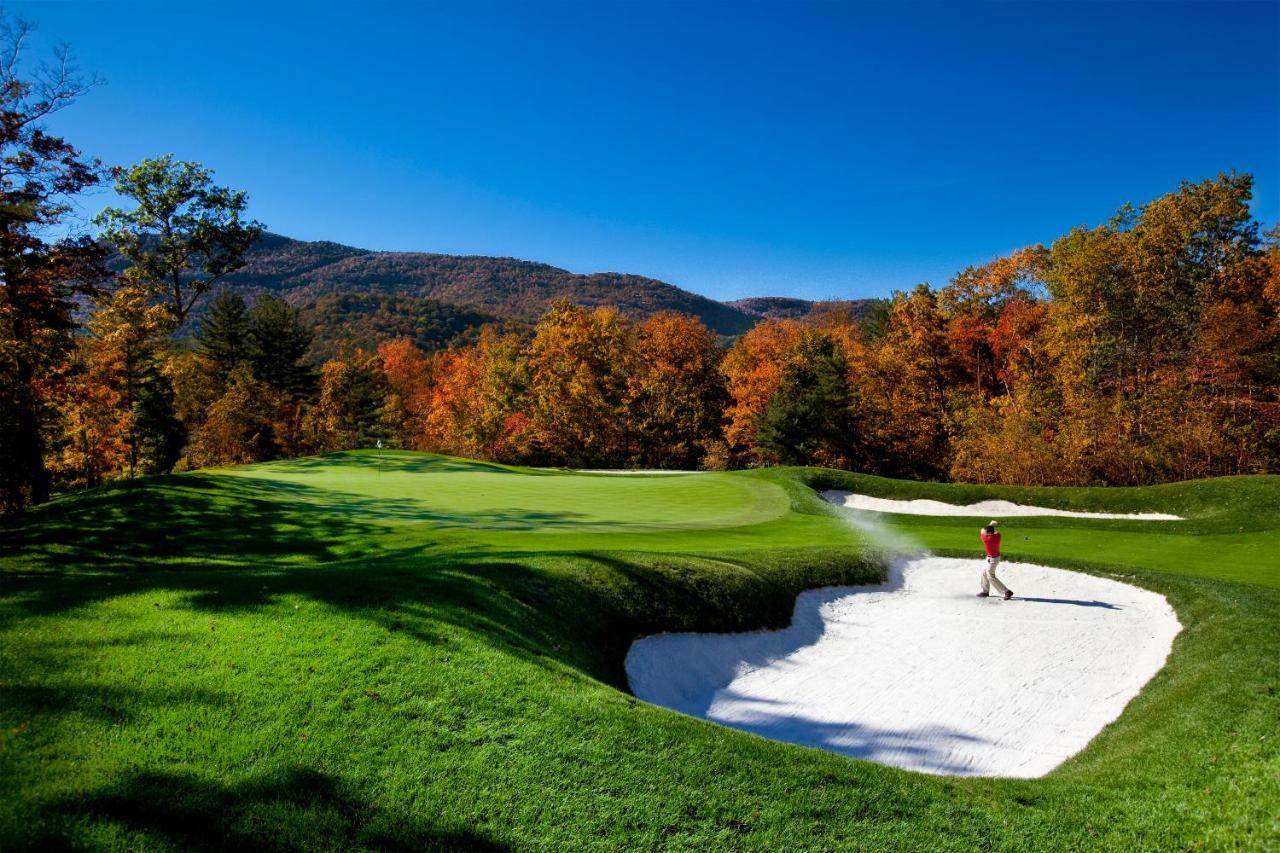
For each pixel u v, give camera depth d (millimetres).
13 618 7660
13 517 15812
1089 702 10602
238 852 4855
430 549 14438
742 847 5480
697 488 27750
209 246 39062
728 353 66062
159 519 15938
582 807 5688
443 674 7258
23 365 20016
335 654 7371
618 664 10367
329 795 5488
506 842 5281
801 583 14758
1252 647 10430
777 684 11266
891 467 53219
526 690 7195
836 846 5594
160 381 52344
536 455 57531
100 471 40594
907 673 11695
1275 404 37625
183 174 37500
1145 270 42031
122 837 4785
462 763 6016
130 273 37562
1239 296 40375
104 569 12594
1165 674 10820
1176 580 14531
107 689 6395
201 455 56562
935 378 53219
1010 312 51281
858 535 20094
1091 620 13805
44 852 4555
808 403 50938
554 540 15781
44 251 18000
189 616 7965
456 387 65750
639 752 6465
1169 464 36281
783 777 6414
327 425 65312
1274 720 7844
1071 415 41438
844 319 80625
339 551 14492
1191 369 39875
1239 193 40719
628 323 73500
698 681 10930
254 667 6996
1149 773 7117
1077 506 26562
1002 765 8828
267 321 66188
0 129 17328
